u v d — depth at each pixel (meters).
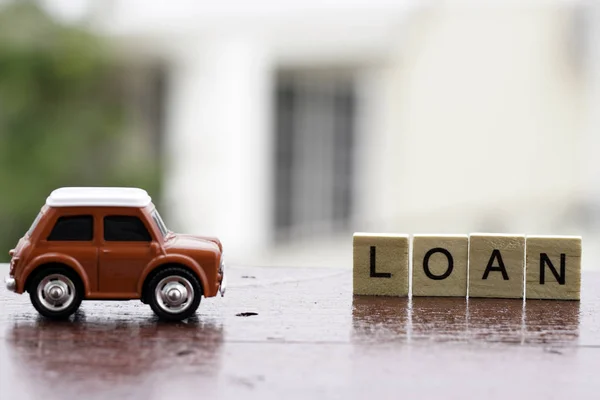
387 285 0.43
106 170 0.98
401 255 0.43
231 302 0.42
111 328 0.39
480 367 0.35
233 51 1.06
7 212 0.90
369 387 0.34
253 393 0.33
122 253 0.39
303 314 0.41
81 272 0.39
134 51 1.06
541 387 0.34
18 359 0.36
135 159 1.00
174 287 0.39
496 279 0.43
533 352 0.37
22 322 0.39
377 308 0.41
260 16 1.06
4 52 0.94
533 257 0.43
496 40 1.06
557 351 0.37
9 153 0.93
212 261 0.40
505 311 0.41
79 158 0.97
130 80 1.05
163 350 0.36
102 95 1.03
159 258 0.39
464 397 0.33
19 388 0.34
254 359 0.36
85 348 0.37
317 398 0.33
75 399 0.33
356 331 0.39
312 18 1.05
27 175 0.93
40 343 0.37
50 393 0.33
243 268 0.50
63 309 0.39
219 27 1.06
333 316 0.40
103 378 0.34
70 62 0.95
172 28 1.06
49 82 0.97
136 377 0.34
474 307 0.42
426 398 0.33
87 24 0.99
